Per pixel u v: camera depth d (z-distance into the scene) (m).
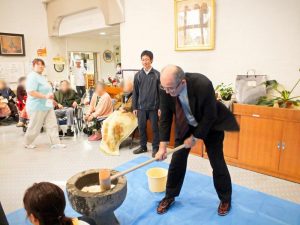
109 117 3.62
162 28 3.77
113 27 5.07
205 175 2.60
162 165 2.89
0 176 2.73
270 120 2.56
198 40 3.36
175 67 1.57
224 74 3.22
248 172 2.75
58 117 4.18
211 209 2.02
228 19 3.07
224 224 1.84
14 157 3.29
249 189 2.30
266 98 2.76
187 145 1.81
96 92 4.22
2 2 5.70
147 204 2.10
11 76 6.02
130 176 2.61
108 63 8.26
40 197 0.91
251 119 2.69
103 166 2.97
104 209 1.49
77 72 7.12
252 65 2.96
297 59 2.65
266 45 2.83
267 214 1.94
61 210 0.96
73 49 7.17
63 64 6.96
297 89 2.69
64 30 6.27
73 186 1.55
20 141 4.01
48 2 6.23
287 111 2.44
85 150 3.54
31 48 6.29
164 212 1.99
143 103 3.25
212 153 1.88
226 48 3.14
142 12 3.99
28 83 3.39
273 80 2.79
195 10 3.31
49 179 2.66
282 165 2.56
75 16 5.80
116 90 4.28
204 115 1.69
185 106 1.74
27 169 2.91
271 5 2.72
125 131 3.52
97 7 4.99
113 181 1.65
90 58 7.94
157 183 2.25
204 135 1.71
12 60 6.01
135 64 4.29
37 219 0.93
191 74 1.70
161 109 1.86
